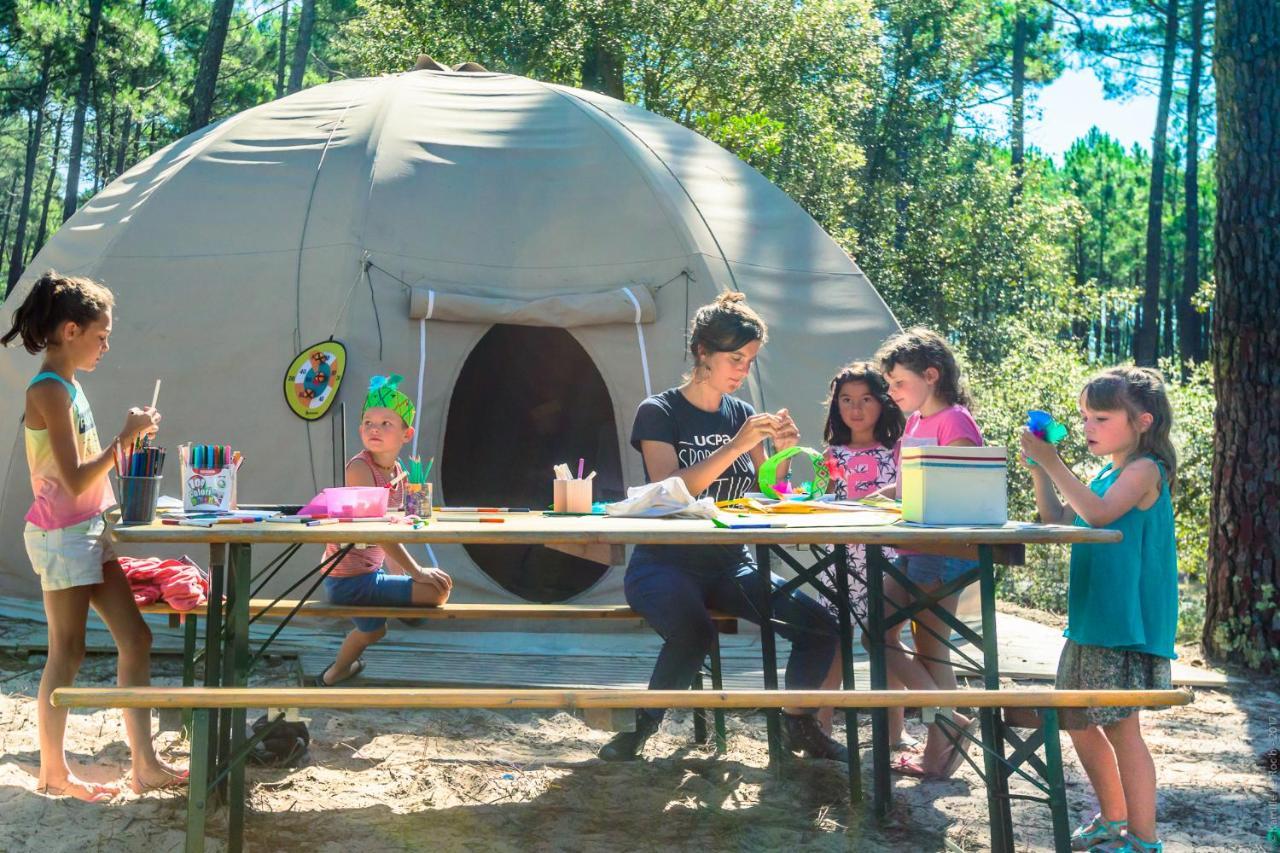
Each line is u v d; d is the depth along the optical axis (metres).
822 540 3.06
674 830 3.63
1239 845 3.70
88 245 7.47
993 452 3.27
